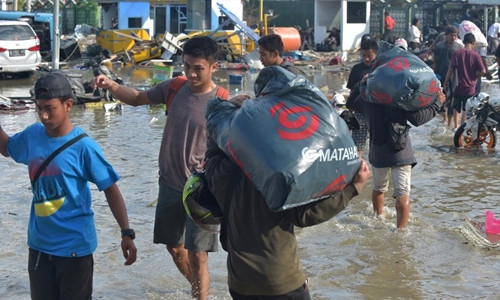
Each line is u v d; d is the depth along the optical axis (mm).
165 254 7188
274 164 3869
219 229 4605
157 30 39719
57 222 4602
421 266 6848
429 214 8617
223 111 4238
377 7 41344
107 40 31750
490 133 12867
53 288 4691
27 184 9969
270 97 4066
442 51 15203
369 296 6129
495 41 33000
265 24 33031
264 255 4215
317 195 3992
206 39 5613
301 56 33062
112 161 11422
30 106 17516
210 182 4359
